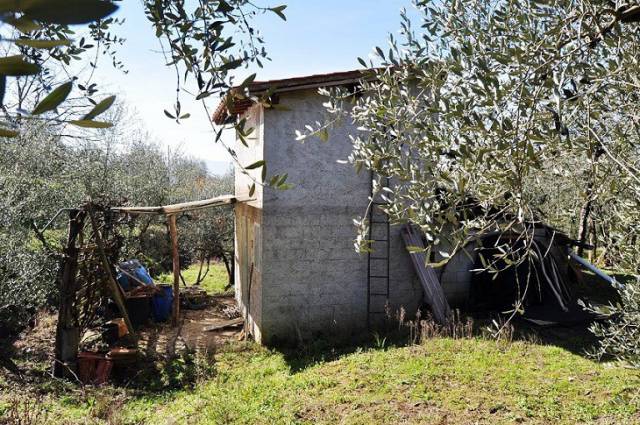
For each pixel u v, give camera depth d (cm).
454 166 260
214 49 153
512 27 251
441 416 571
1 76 48
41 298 861
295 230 927
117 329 977
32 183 946
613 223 317
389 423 566
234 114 166
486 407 583
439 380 663
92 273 926
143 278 1170
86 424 601
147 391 746
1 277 760
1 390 690
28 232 862
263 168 150
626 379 621
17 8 39
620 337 376
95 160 1319
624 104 250
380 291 968
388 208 327
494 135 221
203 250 1573
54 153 1126
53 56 201
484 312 984
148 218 1427
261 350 893
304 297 937
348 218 948
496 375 667
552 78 203
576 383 628
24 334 937
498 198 256
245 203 1138
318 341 884
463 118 230
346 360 771
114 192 1280
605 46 253
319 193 933
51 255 855
